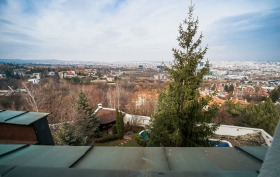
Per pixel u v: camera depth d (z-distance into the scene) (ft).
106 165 8.82
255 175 7.12
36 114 30.73
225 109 98.73
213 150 10.60
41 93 83.15
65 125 46.42
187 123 25.90
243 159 9.46
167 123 26.61
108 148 11.01
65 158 9.52
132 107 119.55
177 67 26.53
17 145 11.28
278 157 3.76
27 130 28.02
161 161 9.18
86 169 7.50
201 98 25.81
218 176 7.04
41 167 7.75
